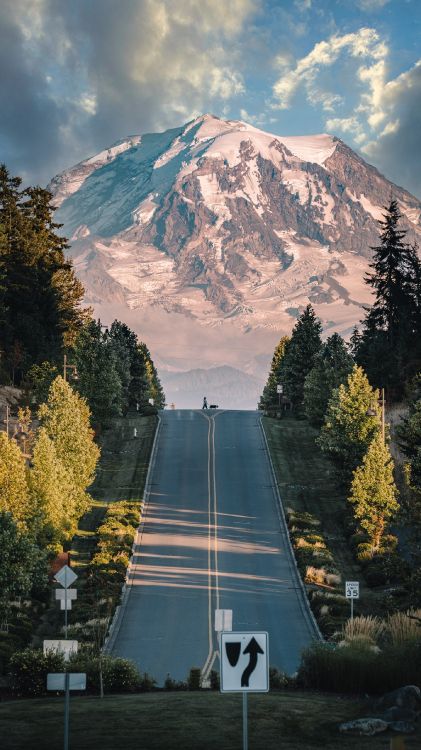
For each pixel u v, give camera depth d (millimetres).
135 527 93625
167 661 54500
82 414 105750
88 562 81812
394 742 22859
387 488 82125
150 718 30828
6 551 57844
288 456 126875
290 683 38438
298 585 76250
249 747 26953
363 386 98438
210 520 97625
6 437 69812
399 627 41156
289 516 96625
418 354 136250
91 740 27812
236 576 78875
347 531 91000
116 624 64750
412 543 58438
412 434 63438
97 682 40344
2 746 27156
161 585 76000
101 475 116938
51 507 76312
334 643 44625
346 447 97875
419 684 35750
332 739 27891
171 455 128375
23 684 39500
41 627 63656
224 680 21703
